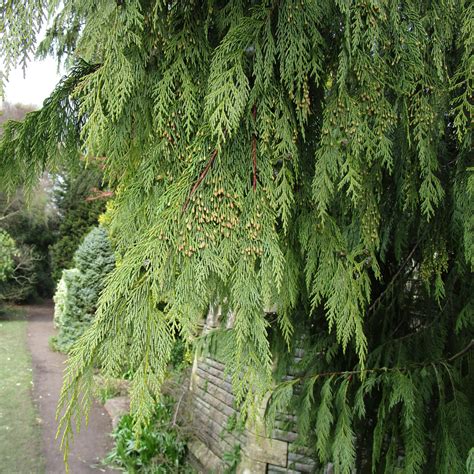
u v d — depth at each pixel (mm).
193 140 1148
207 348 2223
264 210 1133
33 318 11977
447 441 1538
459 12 1417
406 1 1275
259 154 1170
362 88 1254
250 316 1105
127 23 1061
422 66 1289
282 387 1868
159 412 4375
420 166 1505
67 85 1247
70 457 4270
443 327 1860
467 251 1476
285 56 1163
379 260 2033
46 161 1322
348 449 1621
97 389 1063
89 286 8047
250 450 3150
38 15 1041
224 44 1094
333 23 1267
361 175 1432
